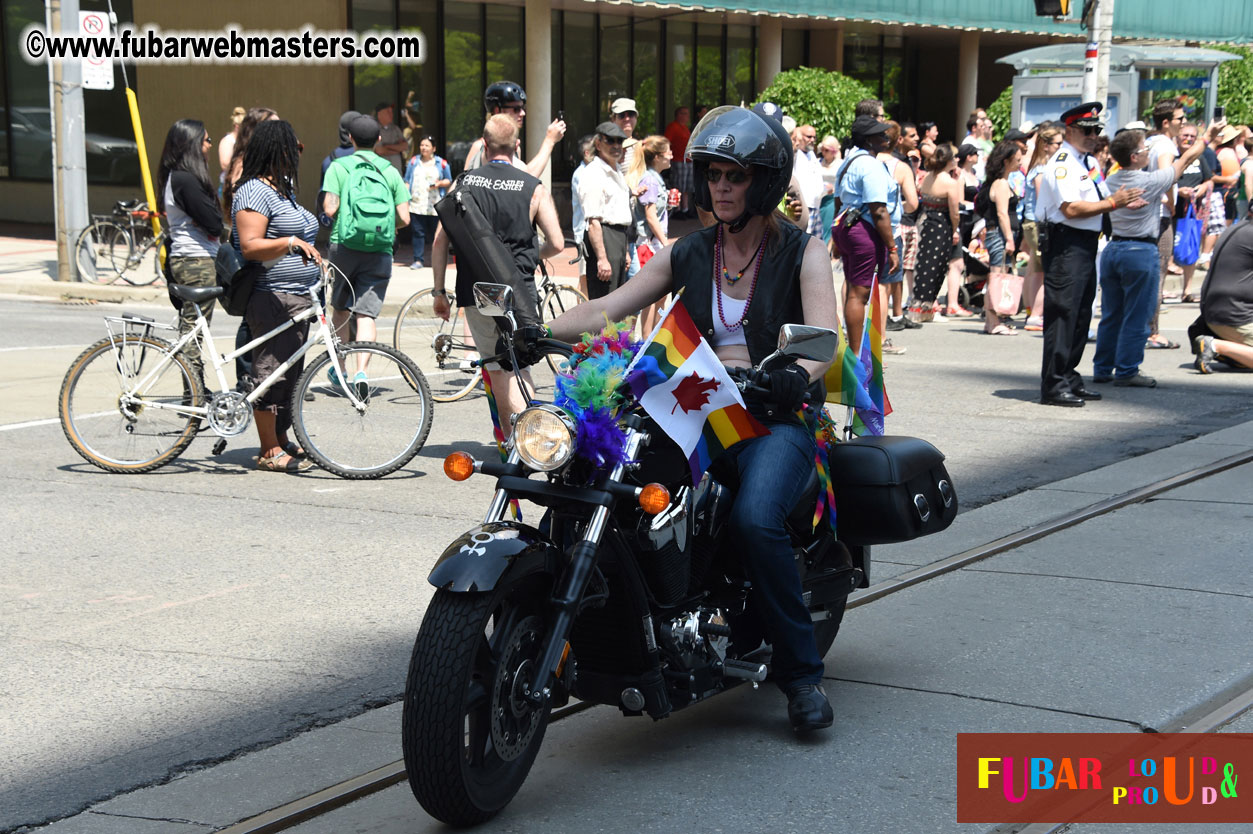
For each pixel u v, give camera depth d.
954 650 4.86
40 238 21.92
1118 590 5.52
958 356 12.10
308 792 3.69
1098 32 14.16
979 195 14.89
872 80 29.30
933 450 4.57
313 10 21.44
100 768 3.84
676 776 3.84
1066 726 4.17
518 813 3.61
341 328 9.48
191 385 7.41
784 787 3.76
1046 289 9.56
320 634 4.97
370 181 9.08
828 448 4.33
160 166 9.12
